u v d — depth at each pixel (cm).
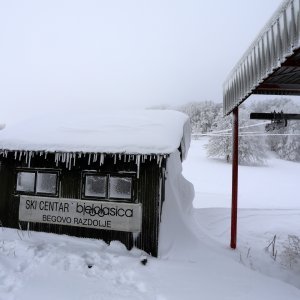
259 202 1722
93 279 477
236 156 759
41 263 516
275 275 614
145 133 637
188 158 4281
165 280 484
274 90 759
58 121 773
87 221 646
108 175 645
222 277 521
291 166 3891
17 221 691
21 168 699
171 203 677
